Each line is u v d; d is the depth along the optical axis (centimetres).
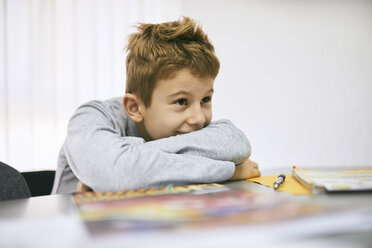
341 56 223
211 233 21
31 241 22
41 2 198
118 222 25
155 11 222
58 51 202
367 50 223
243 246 20
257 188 46
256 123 227
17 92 195
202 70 63
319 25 223
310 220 23
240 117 228
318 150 226
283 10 223
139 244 19
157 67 63
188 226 23
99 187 50
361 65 223
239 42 226
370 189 38
